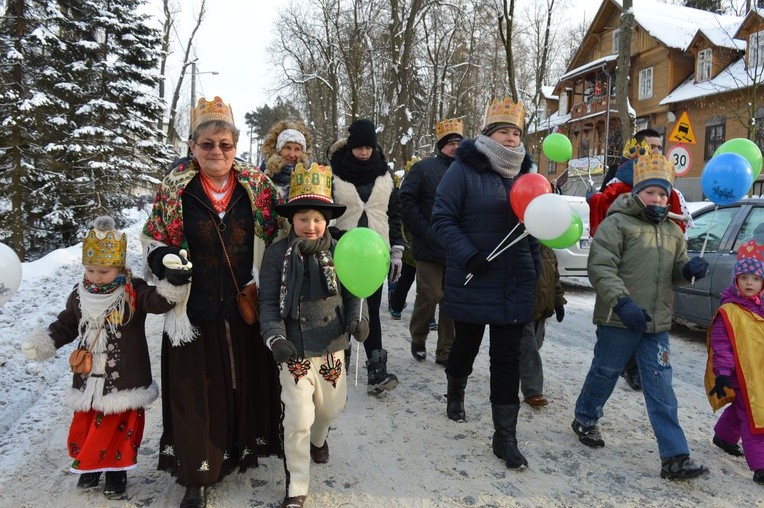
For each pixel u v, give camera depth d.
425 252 5.07
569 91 36.47
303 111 35.44
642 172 3.49
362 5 23.23
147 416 4.09
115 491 2.99
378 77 24.52
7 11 15.91
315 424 3.23
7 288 2.71
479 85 31.11
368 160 4.70
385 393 4.61
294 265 2.90
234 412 2.99
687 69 28.03
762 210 5.86
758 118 21.39
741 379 3.35
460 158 3.59
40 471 3.27
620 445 3.76
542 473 3.37
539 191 3.14
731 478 3.36
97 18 18.56
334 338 3.02
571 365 5.51
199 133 2.80
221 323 2.92
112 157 17.78
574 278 10.89
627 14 11.28
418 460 3.50
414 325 5.39
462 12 22.45
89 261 2.87
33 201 16.33
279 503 3.00
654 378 3.40
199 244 2.88
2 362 4.93
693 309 6.22
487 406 4.40
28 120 15.13
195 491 2.84
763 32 22.41
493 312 3.41
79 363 2.85
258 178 3.04
